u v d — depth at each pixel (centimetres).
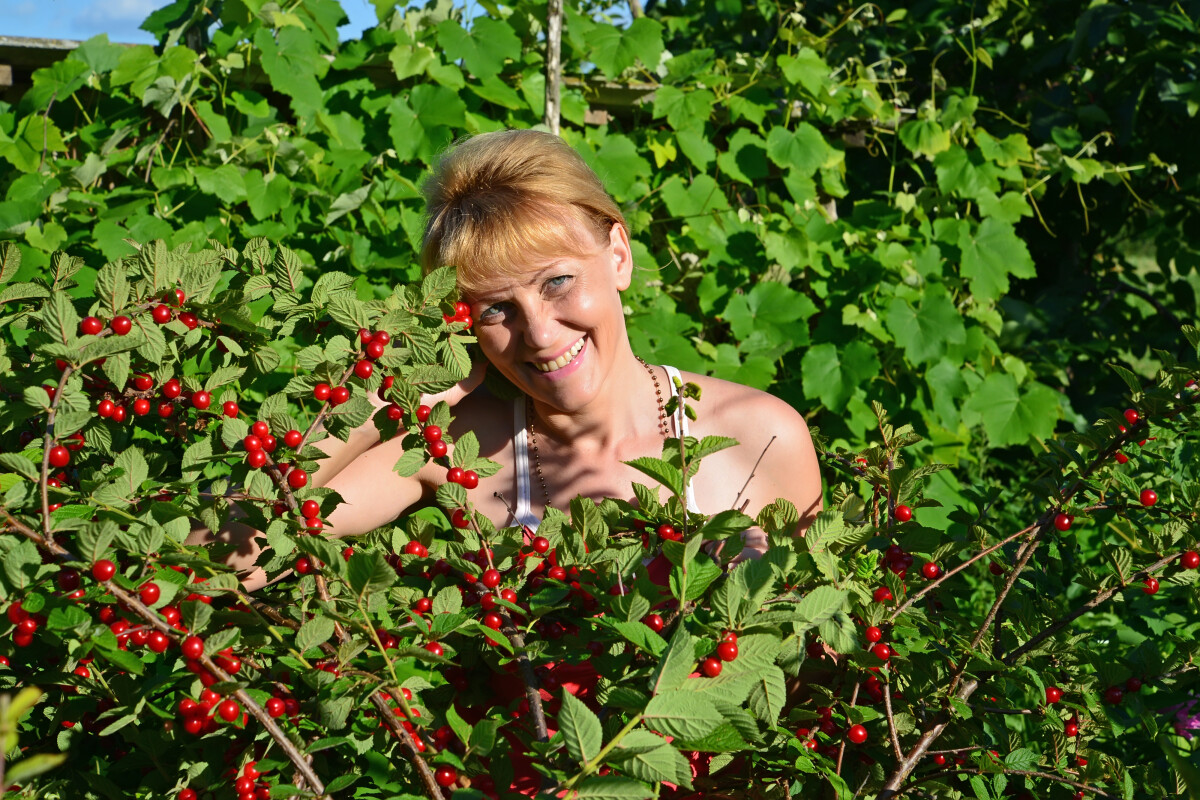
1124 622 212
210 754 123
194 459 122
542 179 142
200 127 283
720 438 121
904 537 141
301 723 115
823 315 339
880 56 436
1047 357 417
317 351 127
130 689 121
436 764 113
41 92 265
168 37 278
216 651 101
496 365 152
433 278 134
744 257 329
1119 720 141
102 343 112
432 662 113
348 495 156
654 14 541
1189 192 431
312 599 121
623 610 106
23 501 111
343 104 292
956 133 364
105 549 99
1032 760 132
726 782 137
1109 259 461
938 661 136
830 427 336
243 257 144
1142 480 177
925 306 338
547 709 134
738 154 334
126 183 279
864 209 355
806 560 119
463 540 134
